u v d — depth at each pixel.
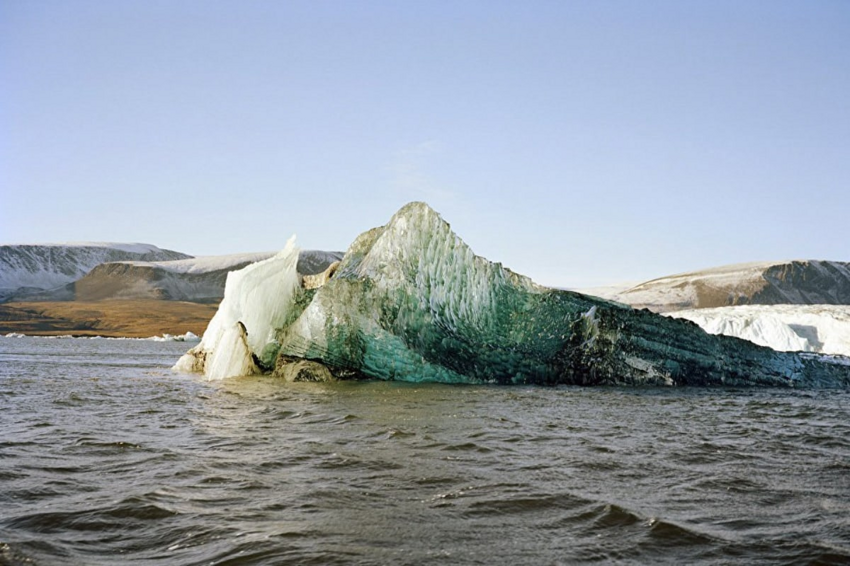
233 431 15.96
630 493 10.62
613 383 31.23
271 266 31.84
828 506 10.04
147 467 11.90
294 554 7.70
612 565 7.58
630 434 16.83
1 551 7.61
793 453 14.62
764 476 12.06
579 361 31.47
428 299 30.94
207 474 11.38
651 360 32.09
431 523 8.91
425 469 11.95
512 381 30.41
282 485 10.69
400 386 27.16
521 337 33.16
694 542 8.34
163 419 17.95
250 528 8.58
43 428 16.25
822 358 37.03
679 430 17.84
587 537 8.48
